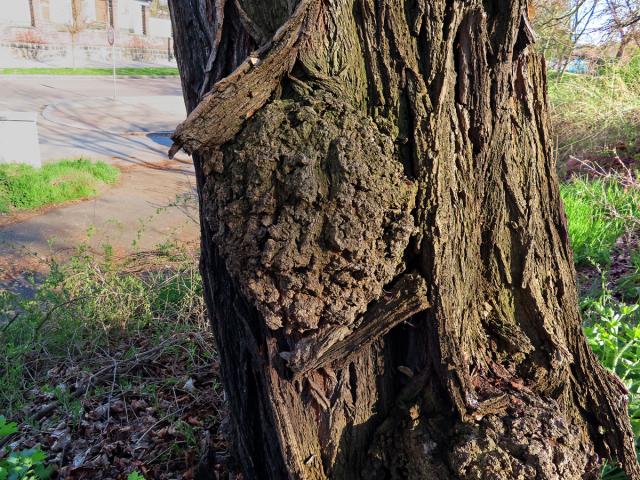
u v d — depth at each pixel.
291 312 0.78
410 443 0.85
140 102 9.59
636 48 5.23
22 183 4.28
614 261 2.57
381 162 0.79
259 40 0.82
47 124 7.32
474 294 0.91
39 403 1.79
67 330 2.10
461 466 0.80
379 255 0.79
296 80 0.81
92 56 15.20
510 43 0.86
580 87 4.73
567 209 2.89
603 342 1.51
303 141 0.78
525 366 0.93
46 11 14.11
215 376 1.82
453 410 0.85
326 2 0.79
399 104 0.83
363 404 0.88
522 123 0.92
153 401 1.74
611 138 4.28
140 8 15.80
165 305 2.28
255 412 0.95
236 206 0.79
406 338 0.89
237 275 0.81
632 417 1.29
